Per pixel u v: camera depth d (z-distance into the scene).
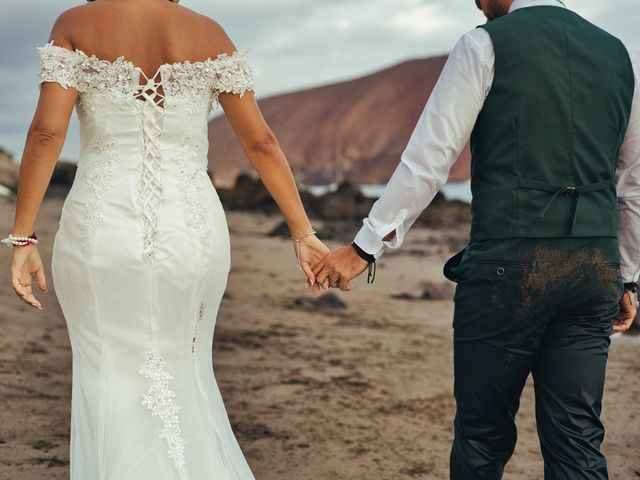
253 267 11.80
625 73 2.71
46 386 5.04
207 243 2.76
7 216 15.93
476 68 2.62
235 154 145.75
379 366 6.21
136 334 2.74
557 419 2.67
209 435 2.84
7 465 3.83
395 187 2.73
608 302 2.66
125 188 2.68
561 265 2.59
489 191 2.65
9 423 4.36
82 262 2.70
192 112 2.72
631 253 2.90
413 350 6.82
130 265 2.68
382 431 4.71
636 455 4.41
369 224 2.81
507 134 2.61
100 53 2.65
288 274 11.23
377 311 8.80
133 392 2.75
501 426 2.77
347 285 2.98
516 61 2.61
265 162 2.93
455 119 2.64
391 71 184.75
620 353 6.95
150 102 2.68
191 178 2.74
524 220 2.60
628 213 2.86
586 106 2.62
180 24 2.71
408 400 5.35
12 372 5.25
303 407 5.10
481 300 2.66
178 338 2.79
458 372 2.77
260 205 26.80
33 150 2.64
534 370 2.75
